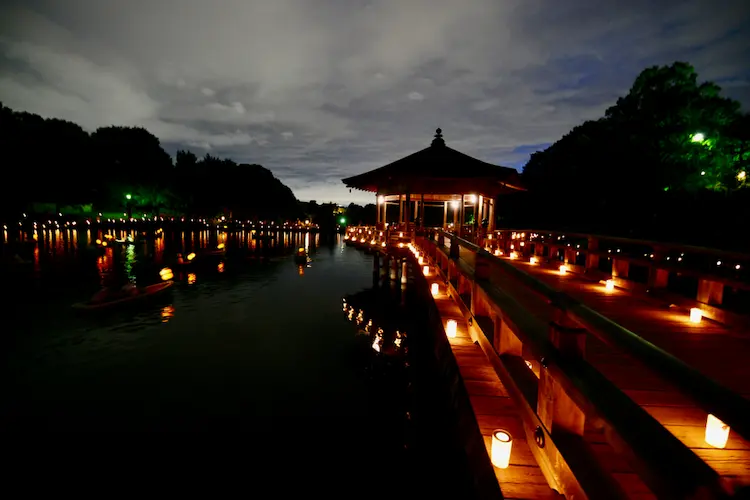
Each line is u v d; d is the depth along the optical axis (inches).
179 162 2930.6
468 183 541.3
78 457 227.6
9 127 1631.4
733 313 204.1
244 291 722.8
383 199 700.0
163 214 2561.5
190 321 508.4
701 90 596.7
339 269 1049.5
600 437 105.9
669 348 179.0
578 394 72.9
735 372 151.8
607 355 165.2
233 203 3083.2
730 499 42.1
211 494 199.8
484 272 174.2
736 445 103.0
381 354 393.1
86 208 2085.4
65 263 1013.8
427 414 270.8
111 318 510.3
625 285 309.6
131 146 2317.9
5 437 246.7
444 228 660.7
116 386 317.1
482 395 135.6
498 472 96.0
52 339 426.3
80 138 2025.1
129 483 207.5
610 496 67.9
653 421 58.4
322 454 233.1
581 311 75.5
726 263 394.0
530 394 103.8
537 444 96.3
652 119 633.0
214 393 307.1
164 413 276.4
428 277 360.8
